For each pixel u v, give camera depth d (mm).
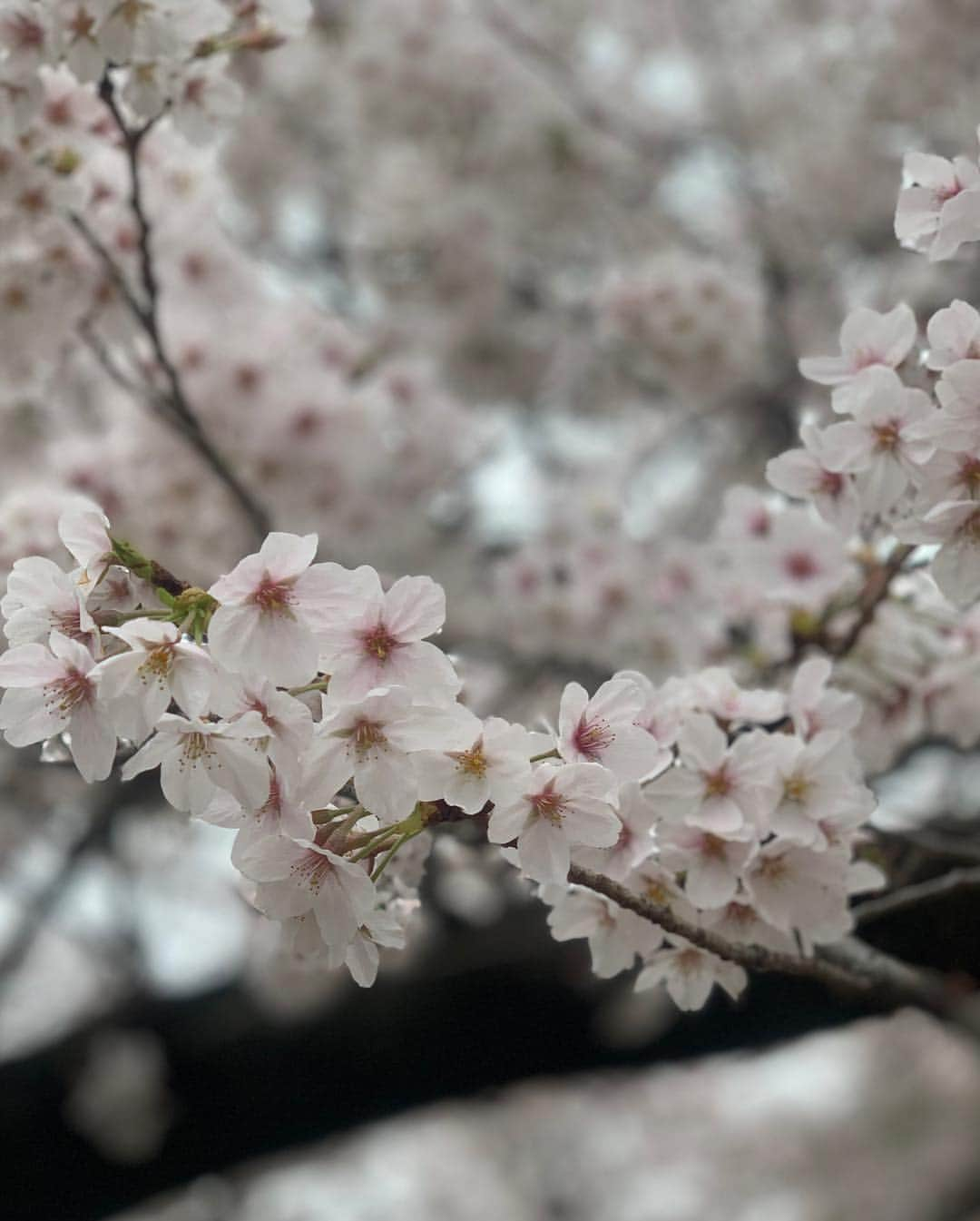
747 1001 1380
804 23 2355
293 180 2084
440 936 1476
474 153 2133
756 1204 3254
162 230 1300
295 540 721
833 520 874
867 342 832
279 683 720
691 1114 3336
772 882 805
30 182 1085
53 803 1906
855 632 1040
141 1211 1588
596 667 1576
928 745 1324
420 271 2105
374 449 1543
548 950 1445
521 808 737
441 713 722
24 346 1212
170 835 1680
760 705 843
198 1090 1527
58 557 1019
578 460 2207
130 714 719
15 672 733
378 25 2057
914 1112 3262
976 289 2045
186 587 756
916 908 964
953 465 791
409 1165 3215
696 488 2160
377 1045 1485
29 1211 1521
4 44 977
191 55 1013
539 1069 1488
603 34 2588
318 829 737
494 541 1936
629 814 792
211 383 1466
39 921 1765
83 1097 1530
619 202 2312
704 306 1776
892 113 2188
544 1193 3270
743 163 2406
